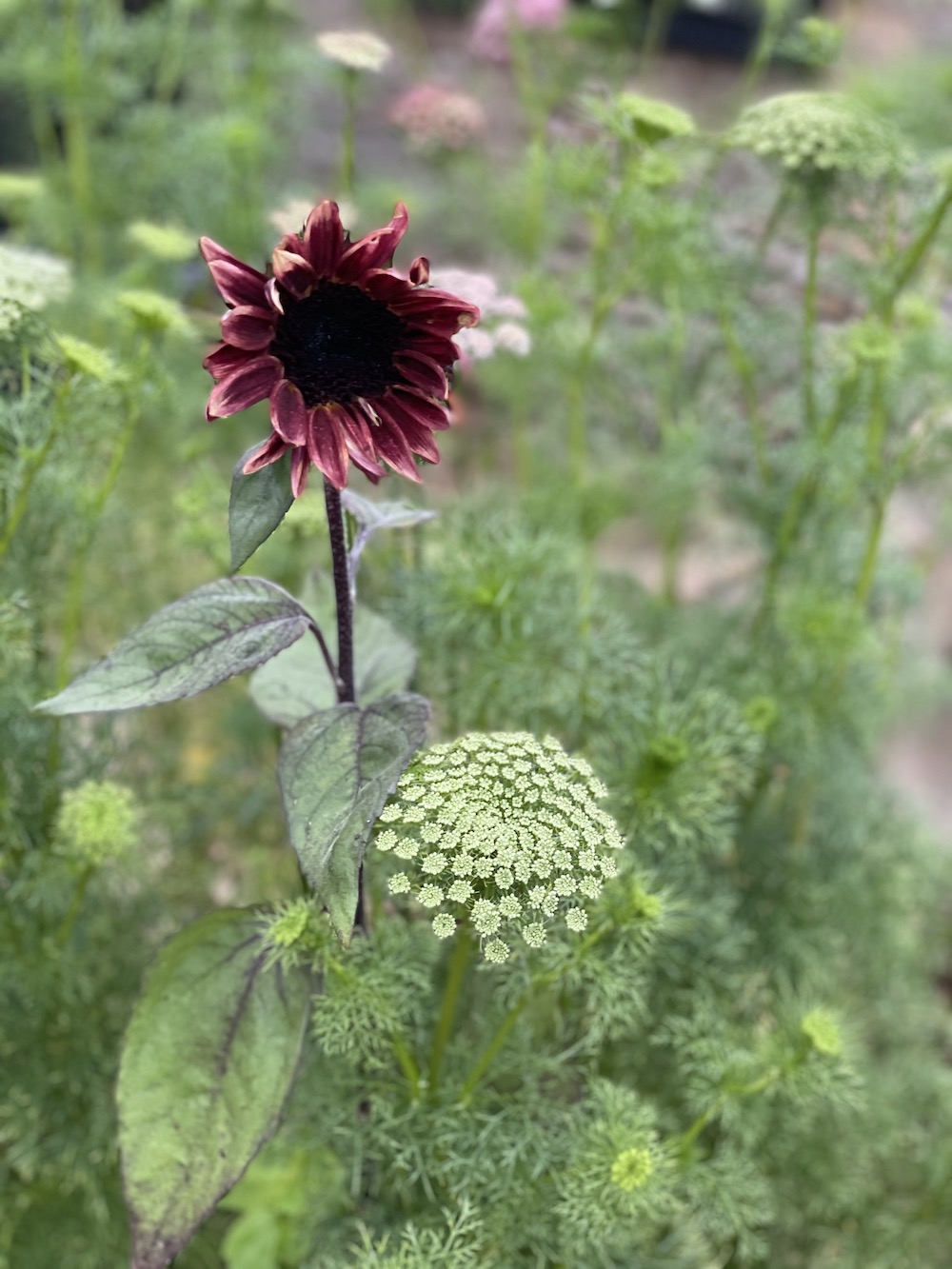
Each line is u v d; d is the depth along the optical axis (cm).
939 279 99
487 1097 59
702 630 101
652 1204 61
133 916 85
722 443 100
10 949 74
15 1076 76
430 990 60
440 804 46
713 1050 65
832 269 84
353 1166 61
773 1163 83
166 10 127
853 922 99
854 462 83
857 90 89
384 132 168
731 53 175
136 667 47
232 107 122
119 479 98
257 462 42
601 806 68
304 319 42
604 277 94
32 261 67
